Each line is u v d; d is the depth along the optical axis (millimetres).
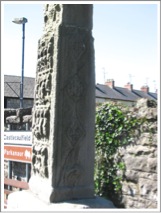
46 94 5293
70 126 5020
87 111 5164
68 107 5023
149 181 5629
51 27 5363
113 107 6297
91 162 5172
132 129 5945
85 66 5176
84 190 5070
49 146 5062
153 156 5609
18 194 5543
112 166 6211
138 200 5762
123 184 6016
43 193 5004
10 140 8055
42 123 5277
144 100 5867
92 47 5254
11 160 7996
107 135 6316
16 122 8492
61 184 4945
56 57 5004
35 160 5582
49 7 5492
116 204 6078
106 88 35188
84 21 5230
